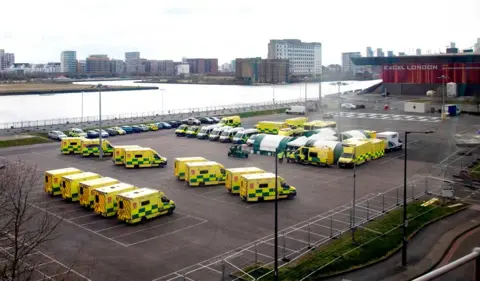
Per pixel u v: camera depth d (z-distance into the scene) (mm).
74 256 42094
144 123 135125
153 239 46250
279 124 109062
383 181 68438
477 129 114500
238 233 47719
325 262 40156
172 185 66750
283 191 59219
